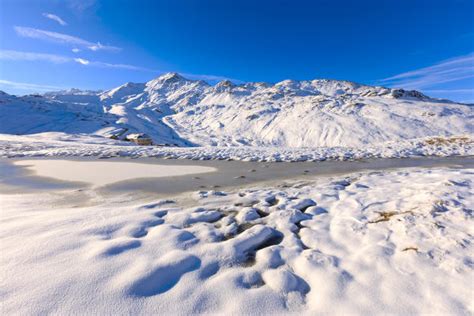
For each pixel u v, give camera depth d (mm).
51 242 2963
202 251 3006
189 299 2221
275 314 2098
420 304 2145
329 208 4527
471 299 2160
